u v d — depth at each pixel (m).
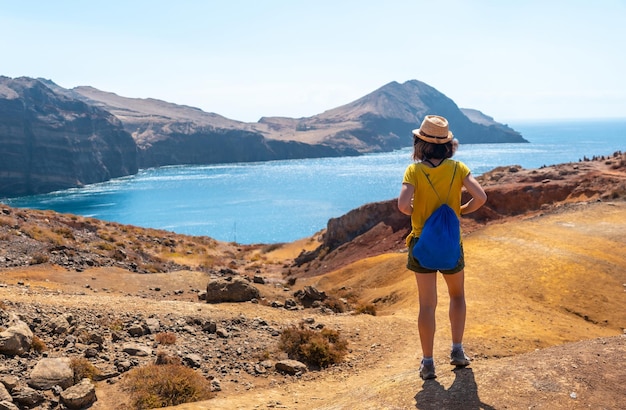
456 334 5.30
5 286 18.78
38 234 35.94
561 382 4.67
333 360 12.02
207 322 13.82
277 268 60.19
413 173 4.79
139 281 26.69
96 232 48.16
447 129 4.80
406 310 18.92
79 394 8.52
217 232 158.25
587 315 17.81
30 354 10.10
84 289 23.39
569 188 52.88
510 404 4.43
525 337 13.03
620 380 4.62
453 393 4.80
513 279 21.17
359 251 56.25
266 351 12.29
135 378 9.42
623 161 60.09
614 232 29.42
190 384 9.36
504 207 53.84
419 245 4.73
